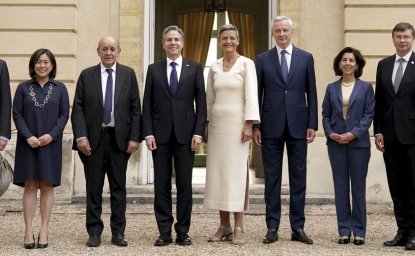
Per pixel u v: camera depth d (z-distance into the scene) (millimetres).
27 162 5027
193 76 5297
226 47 5297
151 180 9062
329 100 5574
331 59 8930
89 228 5215
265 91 5496
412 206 5113
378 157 8516
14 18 8828
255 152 12008
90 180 5211
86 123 5234
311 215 7262
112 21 9078
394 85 5266
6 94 5008
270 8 9195
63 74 8836
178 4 13625
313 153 8750
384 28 8719
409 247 5012
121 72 5312
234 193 5180
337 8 8984
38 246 5090
